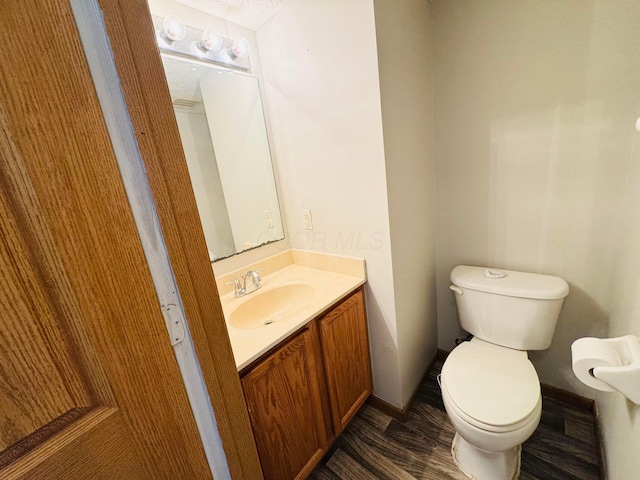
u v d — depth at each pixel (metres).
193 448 0.54
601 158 1.13
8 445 0.32
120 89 0.40
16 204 0.31
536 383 1.07
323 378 1.19
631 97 1.04
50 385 0.34
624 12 0.99
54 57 0.33
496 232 1.45
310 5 1.14
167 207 0.47
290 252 1.67
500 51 1.25
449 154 1.49
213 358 0.57
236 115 1.37
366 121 1.12
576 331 1.34
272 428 0.96
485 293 1.33
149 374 0.45
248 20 1.30
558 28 1.12
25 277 0.32
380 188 1.17
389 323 1.35
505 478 1.08
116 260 0.40
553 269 1.33
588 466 1.14
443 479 1.16
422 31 1.32
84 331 0.37
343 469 1.25
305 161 1.41
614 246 1.17
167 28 1.09
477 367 1.19
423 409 1.51
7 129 0.30
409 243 1.38
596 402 1.32
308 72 1.24
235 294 1.34
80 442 0.38
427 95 1.41
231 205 1.40
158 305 0.46
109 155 0.39
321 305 1.12
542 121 1.22
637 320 0.81
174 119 0.48
